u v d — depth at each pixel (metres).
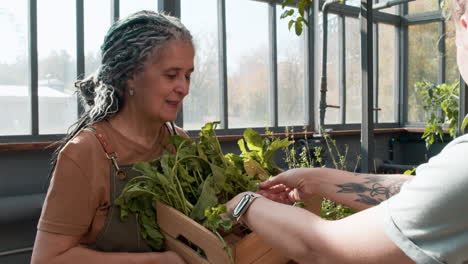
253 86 4.46
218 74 4.20
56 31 3.22
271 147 1.22
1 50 3.04
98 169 1.04
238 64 4.32
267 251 0.86
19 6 3.07
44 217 1.00
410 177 0.94
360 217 0.64
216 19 4.11
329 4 3.36
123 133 1.13
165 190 0.98
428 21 5.71
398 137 5.97
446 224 0.54
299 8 1.46
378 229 0.60
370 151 1.48
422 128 5.79
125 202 0.99
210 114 4.20
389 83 6.06
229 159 1.19
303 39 4.81
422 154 5.85
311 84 4.86
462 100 1.73
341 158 2.15
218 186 1.03
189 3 3.90
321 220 0.69
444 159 0.56
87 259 0.97
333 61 5.20
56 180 1.01
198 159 1.10
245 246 0.81
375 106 5.89
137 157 1.14
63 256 0.98
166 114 1.11
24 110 3.19
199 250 0.88
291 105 4.80
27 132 3.21
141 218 1.01
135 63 1.08
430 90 4.53
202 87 4.11
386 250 0.59
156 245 1.01
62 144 1.18
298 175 1.05
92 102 1.20
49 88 3.26
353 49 5.43
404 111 6.13
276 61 4.57
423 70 5.91
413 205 0.56
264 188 1.11
